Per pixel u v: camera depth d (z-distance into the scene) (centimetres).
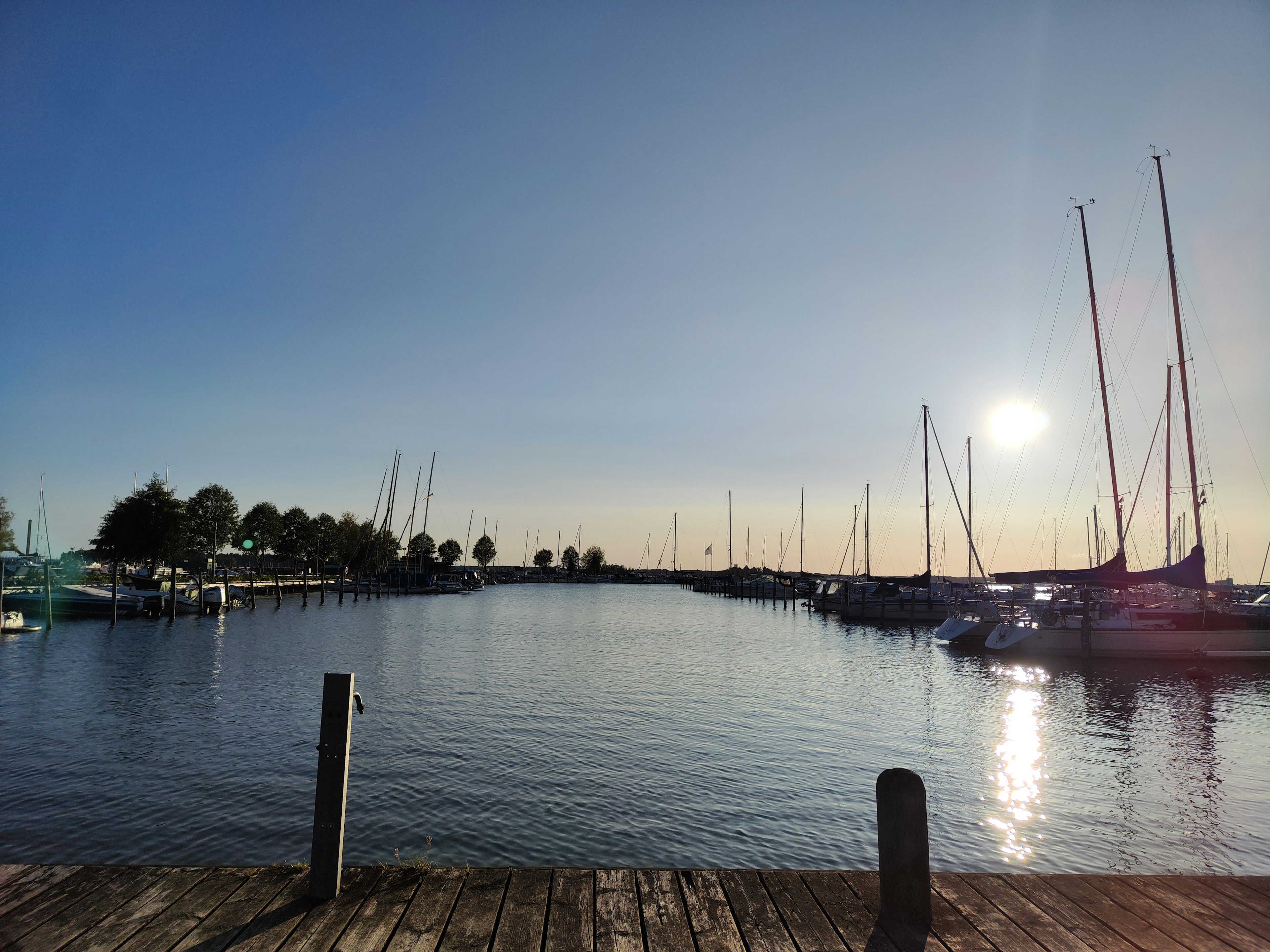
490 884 663
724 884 672
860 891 663
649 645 4694
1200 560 3441
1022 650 3994
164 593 5975
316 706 2355
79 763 1667
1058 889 680
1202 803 1514
